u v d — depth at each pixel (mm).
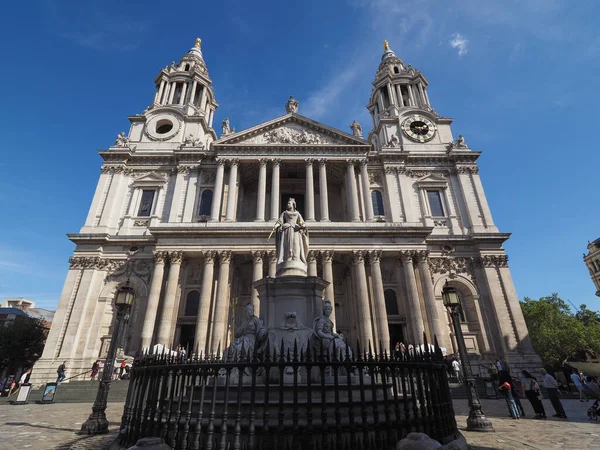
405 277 33250
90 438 10719
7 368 55969
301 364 6613
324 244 34094
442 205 41719
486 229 39281
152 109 47156
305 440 6250
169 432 7125
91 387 24141
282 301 12742
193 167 41500
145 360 8188
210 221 36219
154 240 37250
